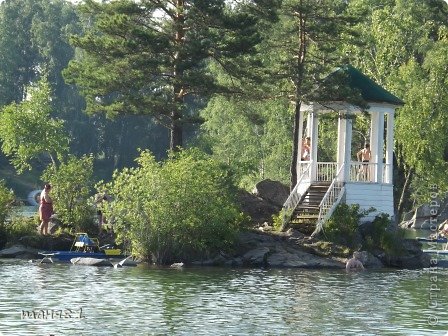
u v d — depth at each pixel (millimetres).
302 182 86875
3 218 79625
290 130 145875
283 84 93750
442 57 123500
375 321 48969
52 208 79500
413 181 132125
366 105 83875
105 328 45406
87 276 63594
